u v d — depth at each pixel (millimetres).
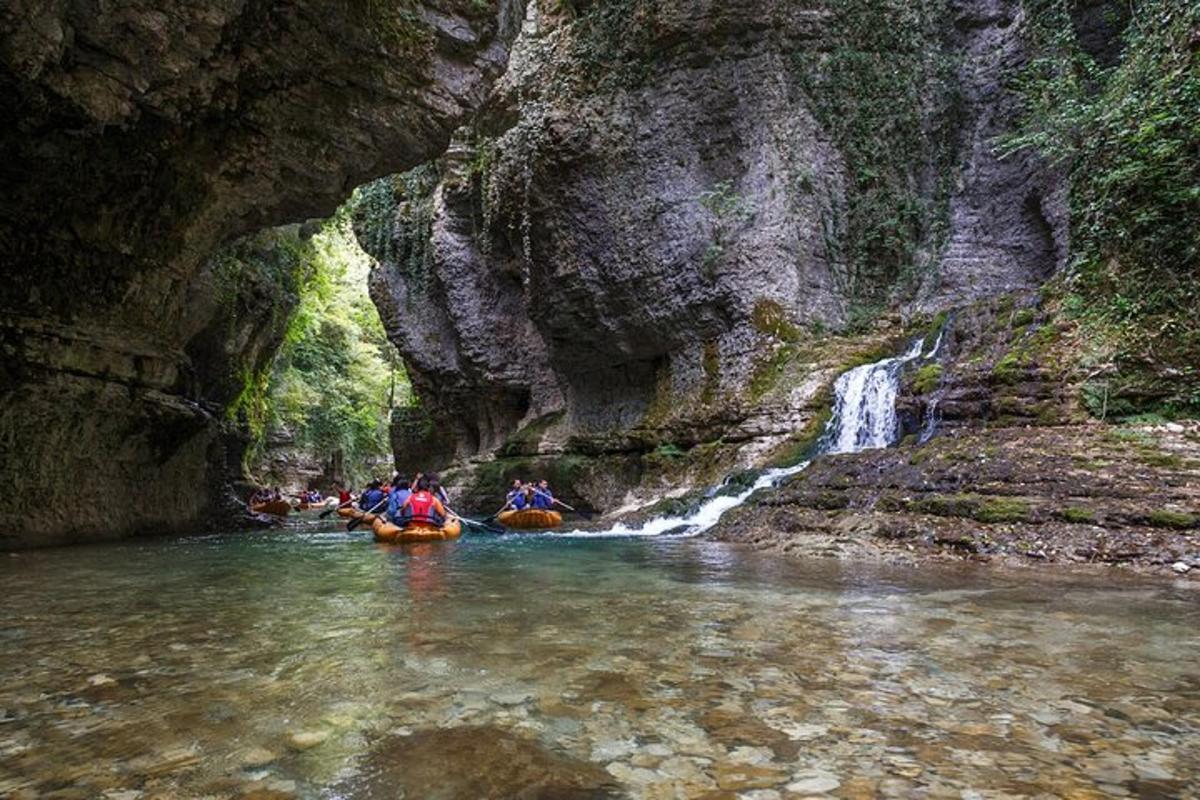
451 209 22984
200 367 16797
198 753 2498
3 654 3887
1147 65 10352
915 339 15094
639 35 17922
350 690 3166
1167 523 6551
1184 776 2213
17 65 7035
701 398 16938
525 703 2959
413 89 10453
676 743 2521
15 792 2213
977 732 2576
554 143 18000
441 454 27141
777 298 16484
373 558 9016
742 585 5992
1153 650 3668
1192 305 8859
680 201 17812
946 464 8969
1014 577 6016
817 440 13922
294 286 21250
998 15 17000
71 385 10453
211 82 9172
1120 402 8812
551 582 6469
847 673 3312
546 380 22672
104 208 10023
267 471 33188
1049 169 15312
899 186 17359
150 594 6082
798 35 17406
